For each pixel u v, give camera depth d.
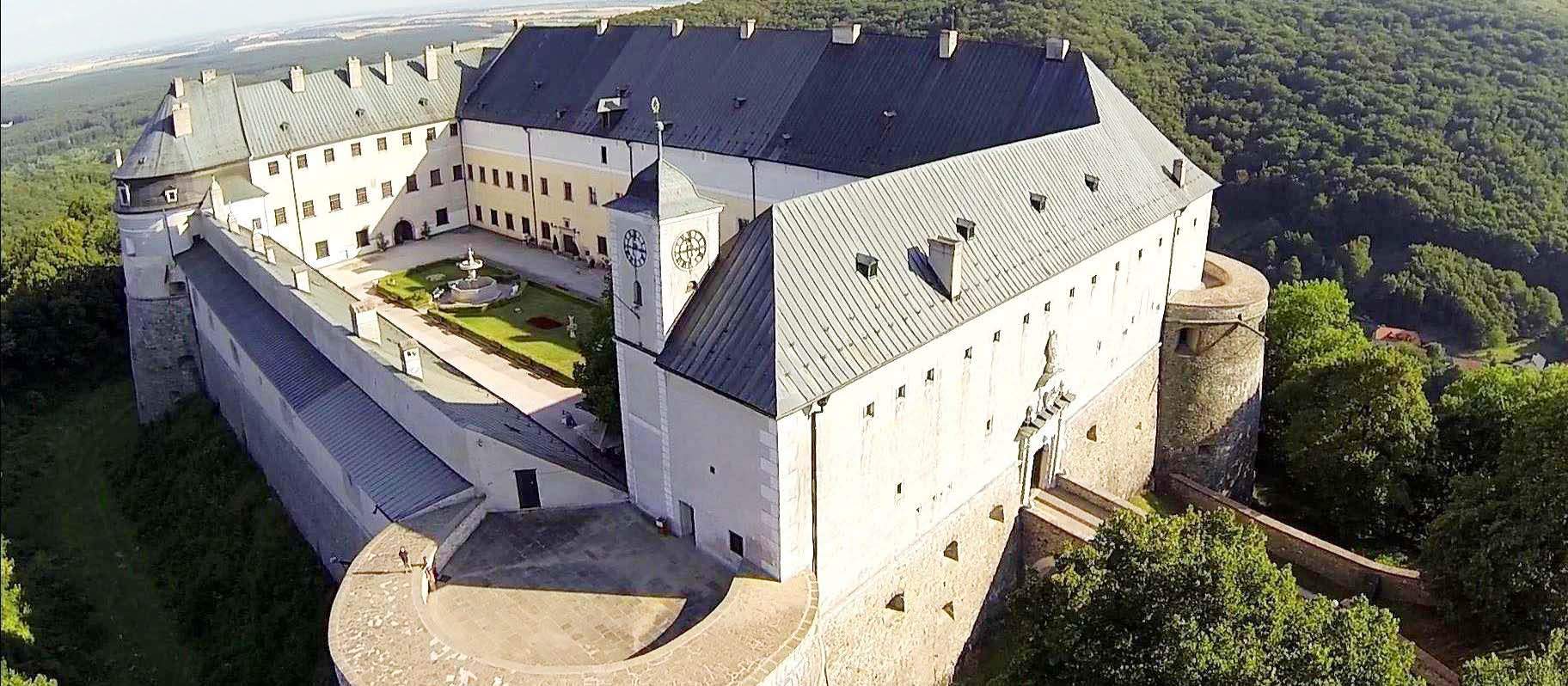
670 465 40.41
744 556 38.41
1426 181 95.50
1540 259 92.94
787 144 69.88
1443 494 59.66
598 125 83.00
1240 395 63.22
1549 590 42.69
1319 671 30.89
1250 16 118.19
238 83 89.00
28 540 63.84
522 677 32.56
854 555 40.03
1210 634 31.27
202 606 55.28
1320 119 101.50
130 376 90.62
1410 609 50.19
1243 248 100.94
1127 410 59.44
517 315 77.06
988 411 45.41
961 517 46.16
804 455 35.84
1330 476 60.84
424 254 93.31
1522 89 100.56
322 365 56.41
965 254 42.62
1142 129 60.78
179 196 73.69
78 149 163.62
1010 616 47.34
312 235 89.25
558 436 52.00
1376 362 59.84
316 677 47.38
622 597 37.91
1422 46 110.06
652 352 38.78
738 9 136.12
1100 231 49.97
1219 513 36.47
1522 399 60.94
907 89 67.00
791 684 34.12
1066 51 60.94
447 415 44.09
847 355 36.22
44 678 46.66
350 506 48.81
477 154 97.38
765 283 36.16
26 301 88.81
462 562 40.19
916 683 45.94
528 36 97.12
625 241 38.09
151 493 67.25
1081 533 48.72
